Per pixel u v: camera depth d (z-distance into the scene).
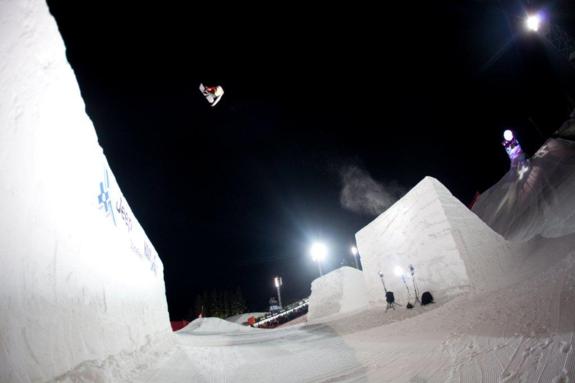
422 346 6.45
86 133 5.01
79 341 3.71
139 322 6.18
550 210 23.98
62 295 3.56
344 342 8.98
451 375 4.26
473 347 5.29
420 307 12.48
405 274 14.62
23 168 3.13
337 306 21.69
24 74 3.31
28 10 3.48
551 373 3.38
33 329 2.93
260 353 8.21
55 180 3.77
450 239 12.58
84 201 4.58
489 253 13.43
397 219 15.30
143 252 7.88
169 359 6.30
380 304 16.28
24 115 3.24
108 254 5.22
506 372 3.81
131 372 4.64
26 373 2.66
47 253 3.38
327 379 5.30
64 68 4.27
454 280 12.35
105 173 5.74
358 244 18.27
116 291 5.29
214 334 13.70
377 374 5.15
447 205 13.29
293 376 5.73
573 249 11.23
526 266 12.79
